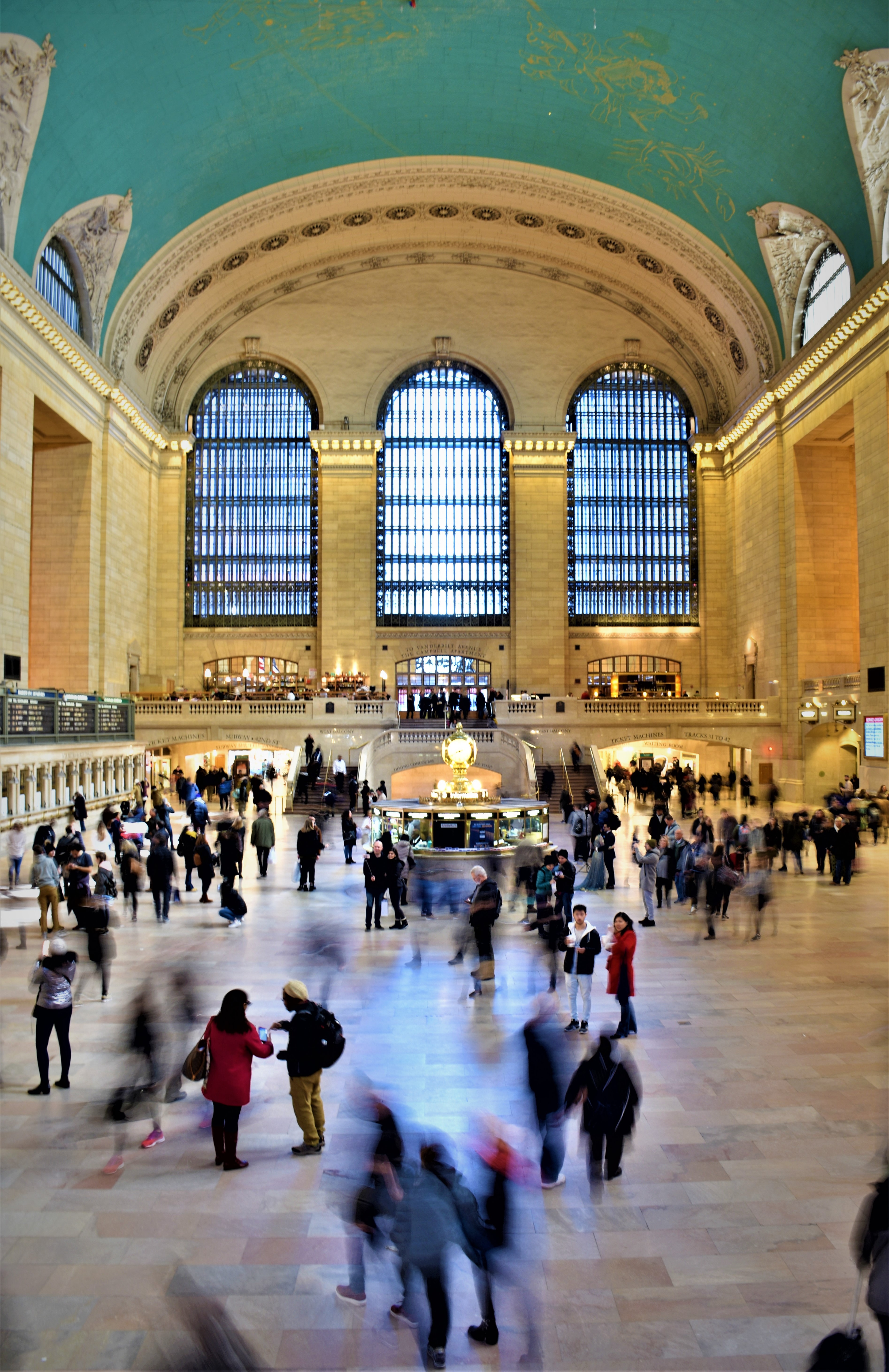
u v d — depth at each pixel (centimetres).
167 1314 502
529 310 4325
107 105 2634
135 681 3850
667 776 3391
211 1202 616
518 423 4328
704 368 4275
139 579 3916
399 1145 491
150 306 3656
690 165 3231
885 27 2369
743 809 3020
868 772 2783
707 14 2594
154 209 3225
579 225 3906
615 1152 631
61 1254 560
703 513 4309
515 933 1397
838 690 3148
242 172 3356
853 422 3186
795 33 2525
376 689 4247
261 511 4331
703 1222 591
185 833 1761
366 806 2703
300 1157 680
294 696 3838
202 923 1464
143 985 738
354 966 1198
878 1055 879
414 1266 467
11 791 2078
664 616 4347
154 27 2502
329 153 3450
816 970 1180
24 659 2653
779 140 2878
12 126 2386
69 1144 700
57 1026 795
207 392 4338
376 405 4309
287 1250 564
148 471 4034
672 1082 809
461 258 4294
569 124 3275
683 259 3750
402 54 2903
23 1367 462
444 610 4334
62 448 3347
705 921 1462
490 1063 848
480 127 3356
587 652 4334
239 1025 660
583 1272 540
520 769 3247
